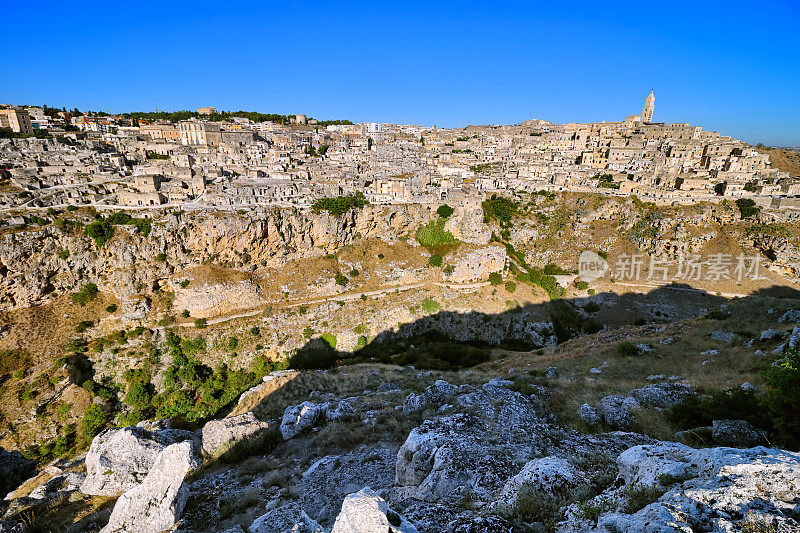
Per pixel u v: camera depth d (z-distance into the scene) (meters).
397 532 10.70
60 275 78.94
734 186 114.25
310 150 169.88
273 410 47.34
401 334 91.31
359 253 101.31
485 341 91.38
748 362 39.25
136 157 130.25
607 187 127.69
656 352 50.44
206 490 23.02
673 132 178.38
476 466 17.64
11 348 70.81
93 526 20.80
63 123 172.75
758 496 9.09
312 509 20.02
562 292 102.44
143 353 77.69
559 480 14.16
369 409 37.97
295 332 86.69
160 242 82.69
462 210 104.44
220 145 154.00
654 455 12.60
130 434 26.52
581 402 29.30
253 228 88.56
